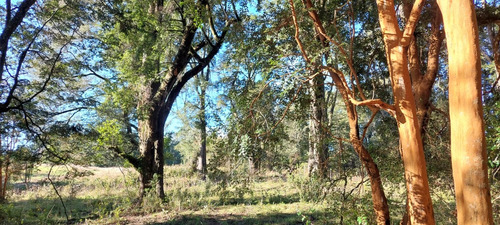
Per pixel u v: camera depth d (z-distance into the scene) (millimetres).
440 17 5340
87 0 11336
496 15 5805
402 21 6582
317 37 5785
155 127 14172
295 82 5316
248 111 5957
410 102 3801
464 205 2475
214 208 12398
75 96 12594
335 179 6324
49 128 10766
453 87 2594
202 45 14789
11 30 9078
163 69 14789
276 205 12164
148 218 11367
